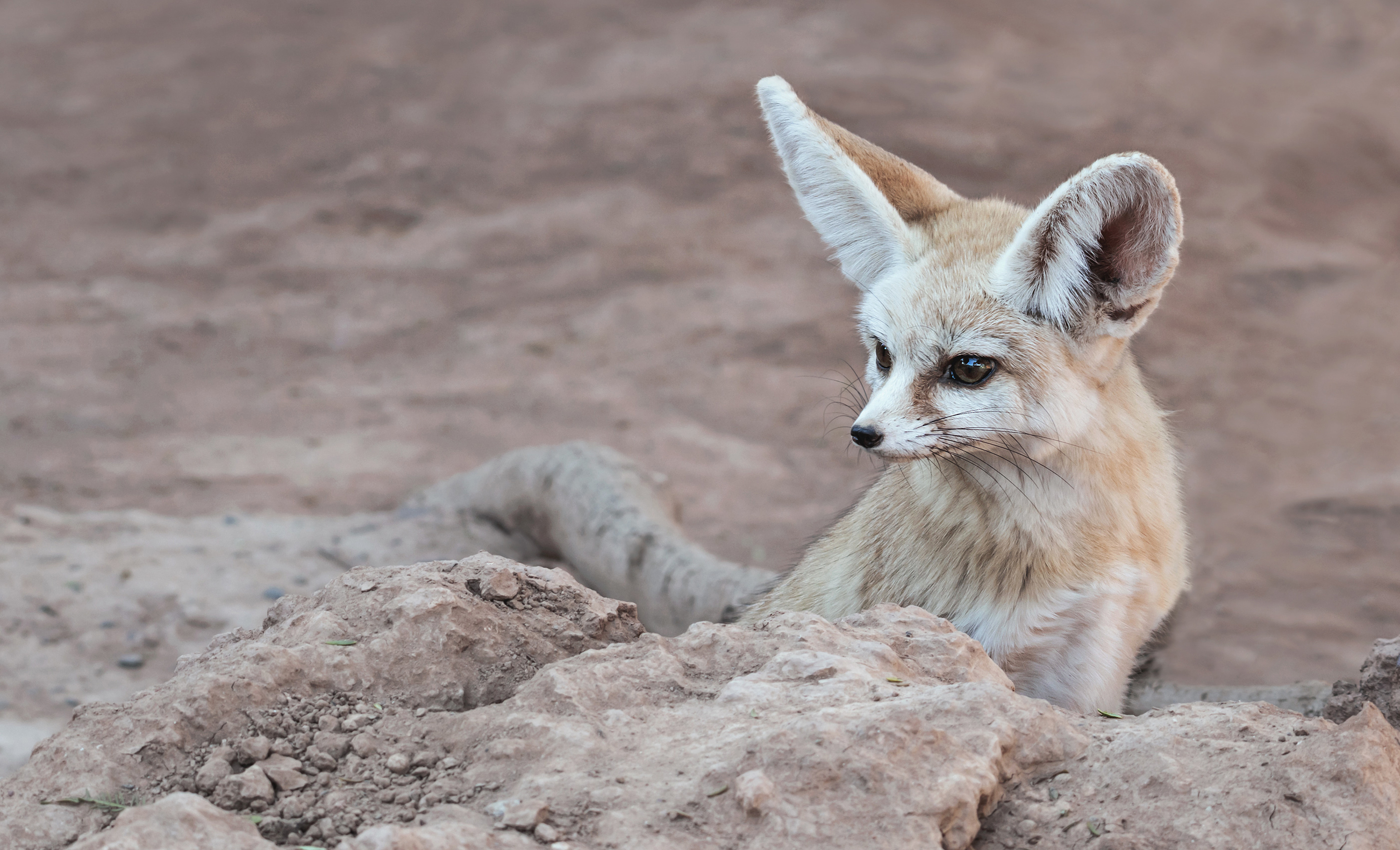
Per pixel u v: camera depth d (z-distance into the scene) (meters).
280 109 29.08
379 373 17.83
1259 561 12.03
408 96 29.31
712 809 3.33
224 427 15.65
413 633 4.23
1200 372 17.42
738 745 3.55
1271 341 18.55
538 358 18.22
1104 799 3.53
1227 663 9.84
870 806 3.30
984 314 5.89
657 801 3.37
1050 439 5.86
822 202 6.67
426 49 32.47
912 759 3.43
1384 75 31.58
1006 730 3.61
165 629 9.98
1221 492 13.83
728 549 12.44
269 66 31.80
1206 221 22.97
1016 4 36.19
